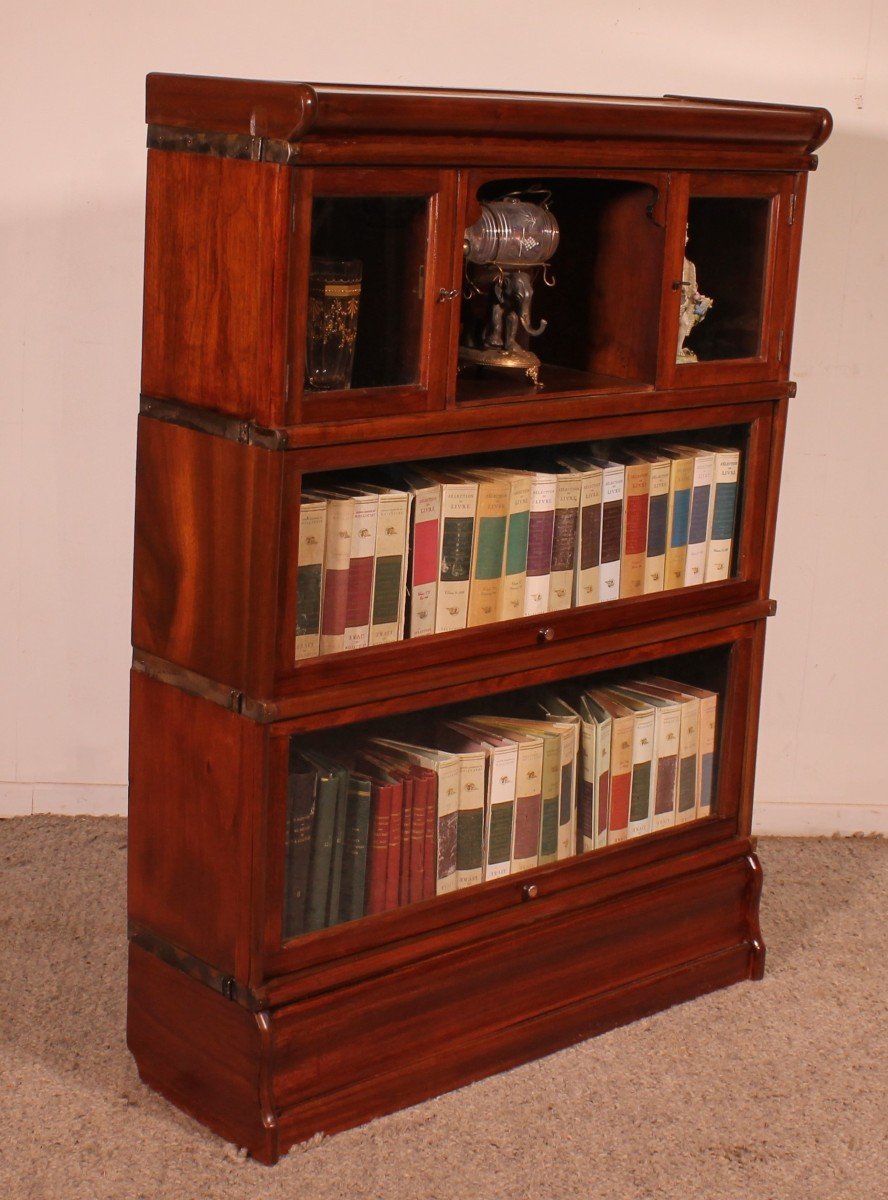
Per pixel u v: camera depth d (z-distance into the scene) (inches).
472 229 95.0
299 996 93.0
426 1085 100.4
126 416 131.7
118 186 127.3
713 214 103.5
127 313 129.6
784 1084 104.7
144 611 94.4
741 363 107.4
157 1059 99.3
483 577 99.4
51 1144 93.9
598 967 109.3
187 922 95.1
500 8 127.3
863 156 132.3
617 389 100.6
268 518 84.8
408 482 93.5
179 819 94.2
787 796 145.9
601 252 103.8
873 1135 99.5
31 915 121.6
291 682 88.9
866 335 136.2
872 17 130.2
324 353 85.9
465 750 101.1
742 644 115.7
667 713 112.7
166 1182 90.9
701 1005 115.0
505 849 105.1
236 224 83.0
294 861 92.4
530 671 102.5
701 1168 95.1
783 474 138.6
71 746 139.4
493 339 100.5
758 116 100.0
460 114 85.0
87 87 125.3
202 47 126.0
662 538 109.5
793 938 125.8
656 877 112.2
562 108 89.7
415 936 99.1
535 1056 106.3
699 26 129.6
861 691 145.0
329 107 79.0
